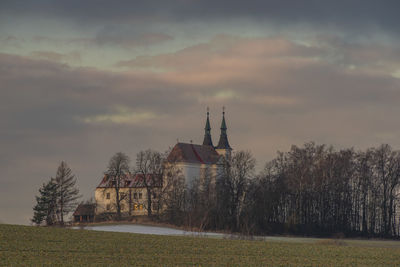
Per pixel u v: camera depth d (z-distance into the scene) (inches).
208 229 5900.6
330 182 6771.7
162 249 3196.4
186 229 4985.2
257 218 6235.2
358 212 6801.2
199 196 6550.2
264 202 6402.6
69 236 3567.9
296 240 4490.7
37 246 3129.9
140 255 2962.6
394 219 6633.9
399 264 2945.4
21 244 3171.8
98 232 3912.4
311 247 3538.4
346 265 2859.3
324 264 2869.1
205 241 3651.6
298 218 6550.2
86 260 2758.4
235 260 2893.7
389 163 6747.1
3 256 2795.3
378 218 6707.7
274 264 2812.5
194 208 6294.3
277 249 3376.0
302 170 6776.6
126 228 5378.9
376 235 6510.8
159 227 5639.8
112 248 3157.0
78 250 3051.2
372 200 6712.6
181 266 2677.2
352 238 6279.5
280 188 6633.9
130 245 3299.7
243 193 6432.1
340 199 6747.1
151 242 3472.0
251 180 6579.7
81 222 6417.3
